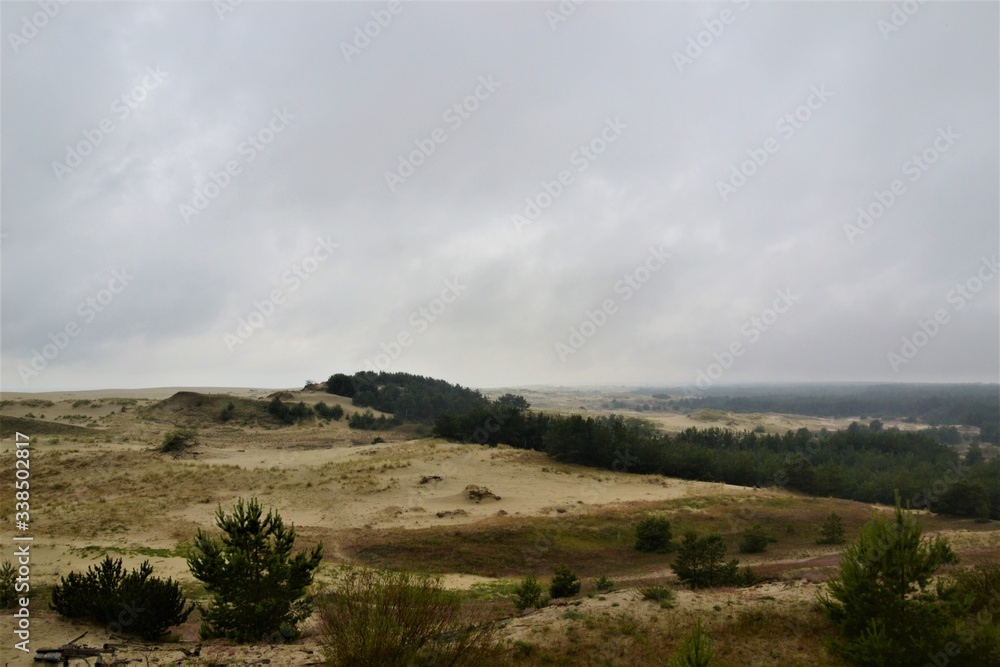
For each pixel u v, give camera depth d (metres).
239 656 12.69
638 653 13.20
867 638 12.08
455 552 32.41
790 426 190.00
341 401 115.88
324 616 10.43
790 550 37.47
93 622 14.40
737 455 75.31
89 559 24.52
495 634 13.02
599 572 30.50
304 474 52.03
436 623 9.91
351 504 43.97
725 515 46.81
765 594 17.27
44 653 11.98
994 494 62.38
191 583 21.55
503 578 28.62
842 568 13.48
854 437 102.94
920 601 12.58
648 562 33.03
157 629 14.57
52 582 19.77
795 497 59.28
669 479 64.25
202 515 37.94
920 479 68.88
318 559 16.02
